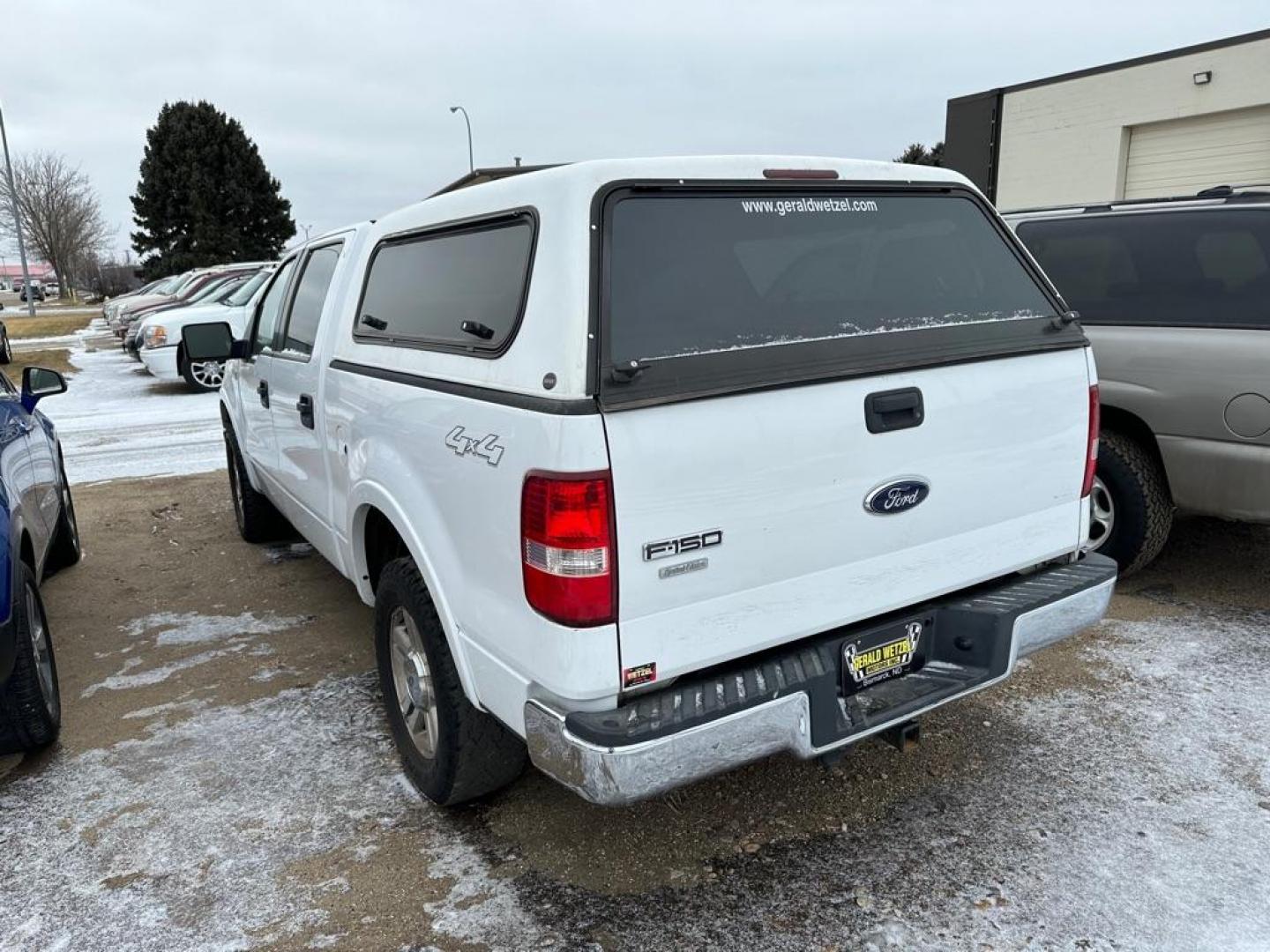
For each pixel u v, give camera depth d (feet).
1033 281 10.19
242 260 147.95
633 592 7.32
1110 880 8.90
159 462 30.66
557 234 7.72
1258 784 10.34
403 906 8.83
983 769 10.84
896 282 9.28
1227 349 13.89
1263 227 14.01
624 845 9.65
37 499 14.90
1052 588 9.70
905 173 9.59
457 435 8.41
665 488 7.33
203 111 147.43
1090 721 11.77
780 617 8.13
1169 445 14.61
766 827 9.90
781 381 7.79
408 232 10.64
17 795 10.91
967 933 8.28
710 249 8.15
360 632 15.56
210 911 8.85
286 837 9.95
